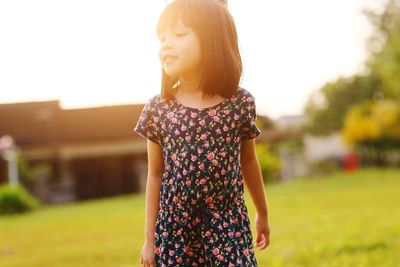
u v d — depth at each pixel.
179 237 2.32
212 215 2.30
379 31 27.66
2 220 14.70
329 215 9.37
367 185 16.86
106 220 11.83
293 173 26.03
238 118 2.34
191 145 2.30
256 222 2.61
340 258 5.28
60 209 17.34
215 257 2.28
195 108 2.32
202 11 2.28
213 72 2.27
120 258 6.45
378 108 33.16
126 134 25.91
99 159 25.34
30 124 25.69
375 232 6.75
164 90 2.37
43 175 21.08
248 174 2.54
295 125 48.16
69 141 25.19
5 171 22.84
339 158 35.69
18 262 6.80
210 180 2.29
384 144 33.56
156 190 2.43
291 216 9.73
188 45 2.27
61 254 7.16
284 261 5.33
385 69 25.95
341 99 44.31
